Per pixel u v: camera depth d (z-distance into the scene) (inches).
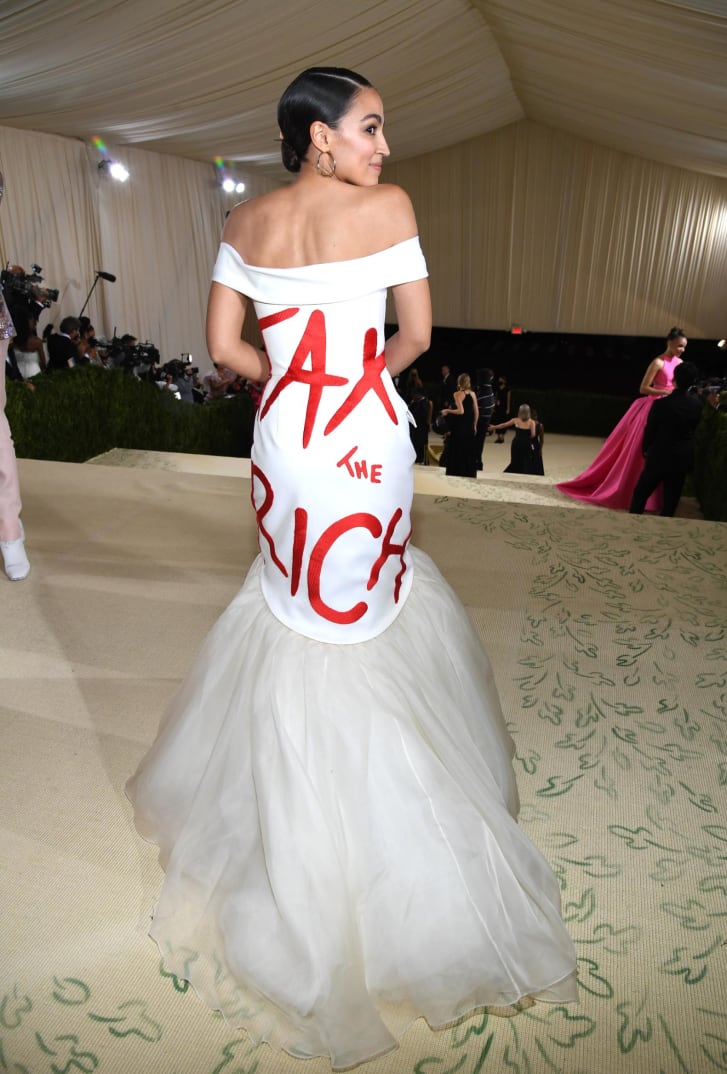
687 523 138.3
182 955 54.7
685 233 539.8
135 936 58.1
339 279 46.8
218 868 54.5
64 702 84.0
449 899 51.3
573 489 282.5
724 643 98.4
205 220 510.0
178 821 60.9
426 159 566.9
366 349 49.4
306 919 49.5
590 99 401.1
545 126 538.6
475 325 606.9
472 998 51.7
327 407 49.8
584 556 123.5
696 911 61.2
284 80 338.0
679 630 101.3
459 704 61.2
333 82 44.1
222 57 292.0
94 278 419.5
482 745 62.4
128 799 70.2
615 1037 52.3
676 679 90.6
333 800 51.6
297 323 48.3
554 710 84.6
